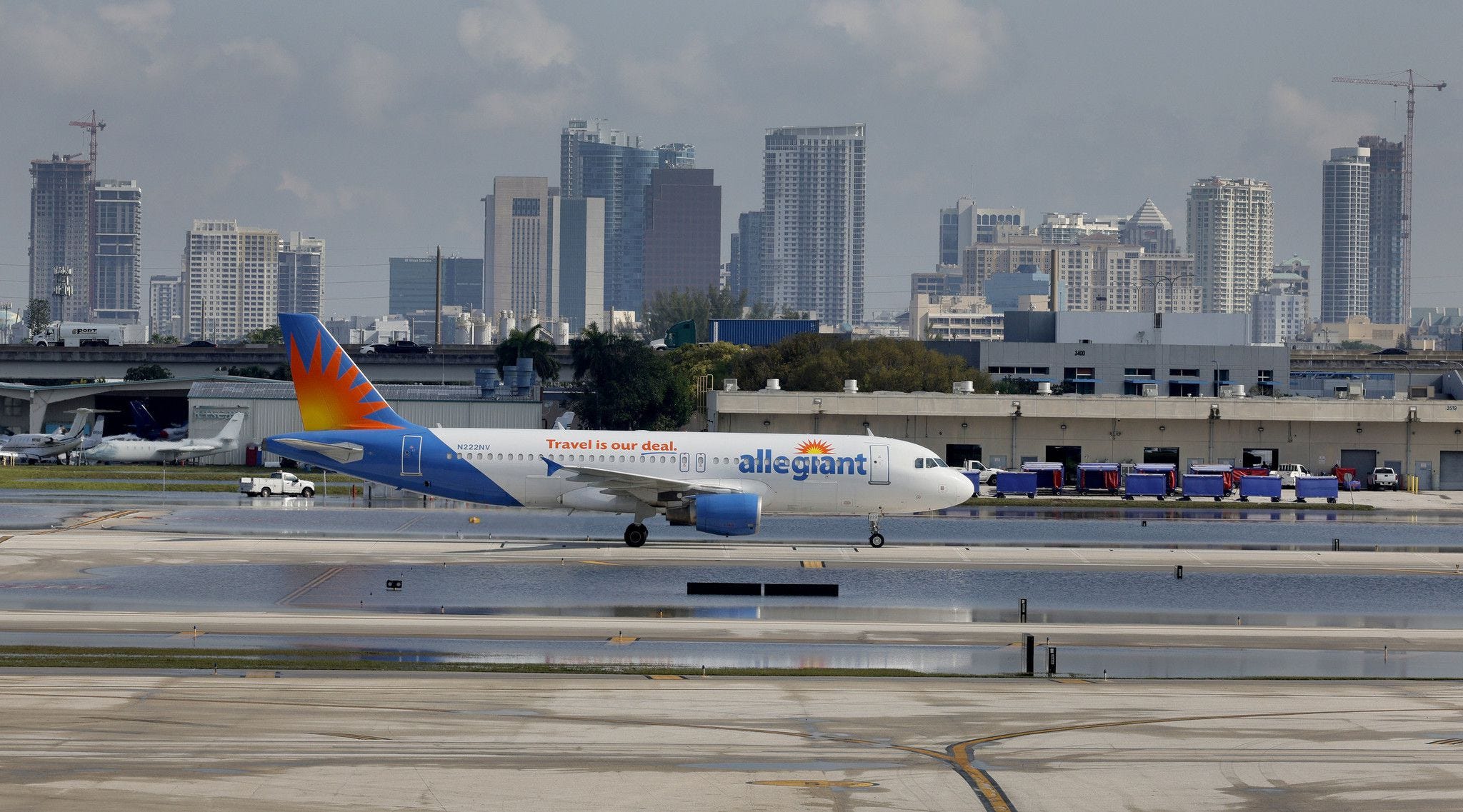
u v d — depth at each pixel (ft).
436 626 652.89
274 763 414.00
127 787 387.96
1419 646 654.12
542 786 397.80
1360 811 389.39
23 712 468.75
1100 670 590.55
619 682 539.70
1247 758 442.09
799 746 448.65
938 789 404.16
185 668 547.90
